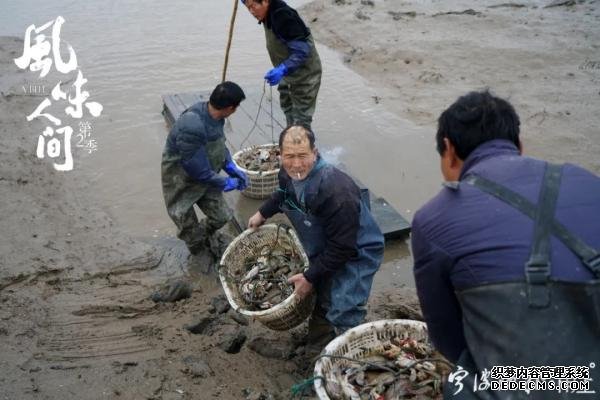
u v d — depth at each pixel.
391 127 7.93
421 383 3.33
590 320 1.84
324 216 3.55
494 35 10.47
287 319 3.93
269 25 5.89
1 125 8.09
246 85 9.20
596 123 7.57
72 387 3.91
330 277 3.86
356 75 9.59
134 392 3.86
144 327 4.61
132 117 8.41
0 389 3.88
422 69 9.48
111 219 6.21
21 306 4.83
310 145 3.45
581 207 1.97
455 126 2.27
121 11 12.52
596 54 9.49
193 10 12.55
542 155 6.94
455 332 2.28
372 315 4.79
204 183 4.88
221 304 4.88
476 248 1.99
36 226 5.95
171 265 5.52
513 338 1.88
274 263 4.33
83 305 4.89
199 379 4.01
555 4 11.73
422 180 6.81
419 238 2.18
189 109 4.69
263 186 6.24
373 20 11.62
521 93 8.47
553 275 1.85
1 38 11.05
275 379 4.05
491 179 2.10
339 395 3.22
